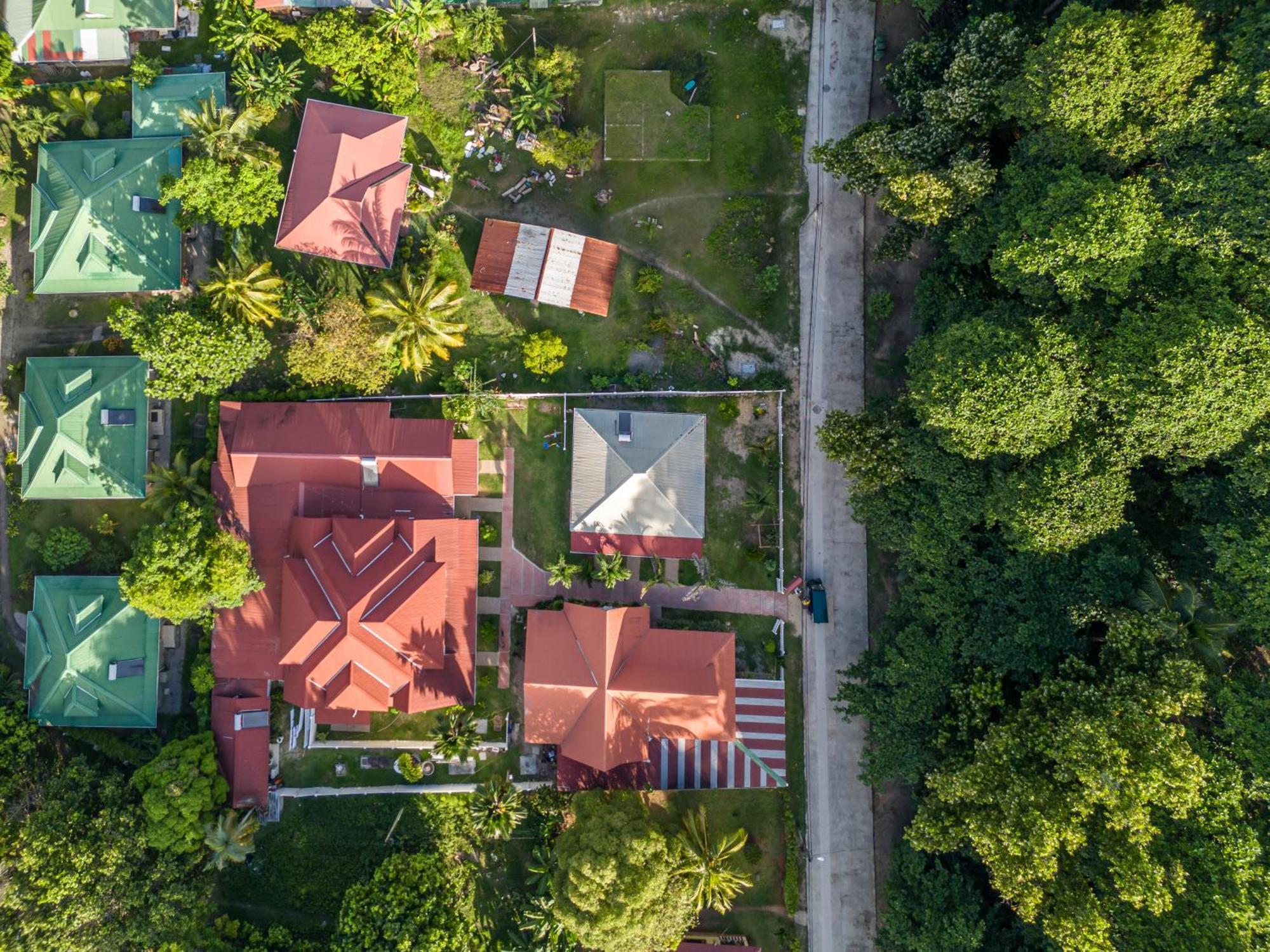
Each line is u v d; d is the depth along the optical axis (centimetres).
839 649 4947
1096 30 3466
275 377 4894
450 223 4947
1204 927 3375
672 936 4191
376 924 4309
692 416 4812
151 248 4666
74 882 4009
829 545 4966
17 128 4722
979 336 3769
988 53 3953
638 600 4938
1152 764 3359
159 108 4756
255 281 4556
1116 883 3431
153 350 4278
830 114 4972
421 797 4847
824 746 4925
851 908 4866
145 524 4853
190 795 4325
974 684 4050
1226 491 3759
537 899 4422
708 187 4966
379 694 4459
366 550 4462
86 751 4797
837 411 4606
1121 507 3675
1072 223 3541
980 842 3741
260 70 4647
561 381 4953
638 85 4884
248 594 4650
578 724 4559
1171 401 3400
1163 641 3684
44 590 4694
